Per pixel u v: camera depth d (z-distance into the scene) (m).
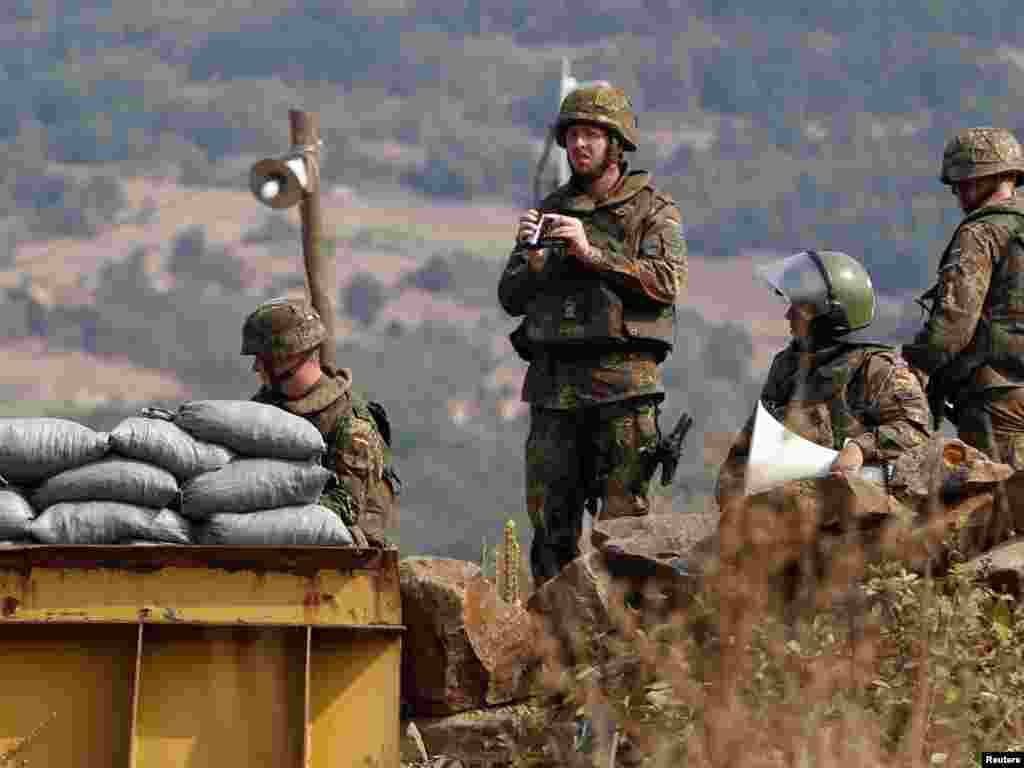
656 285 24.70
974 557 21.25
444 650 21.11
